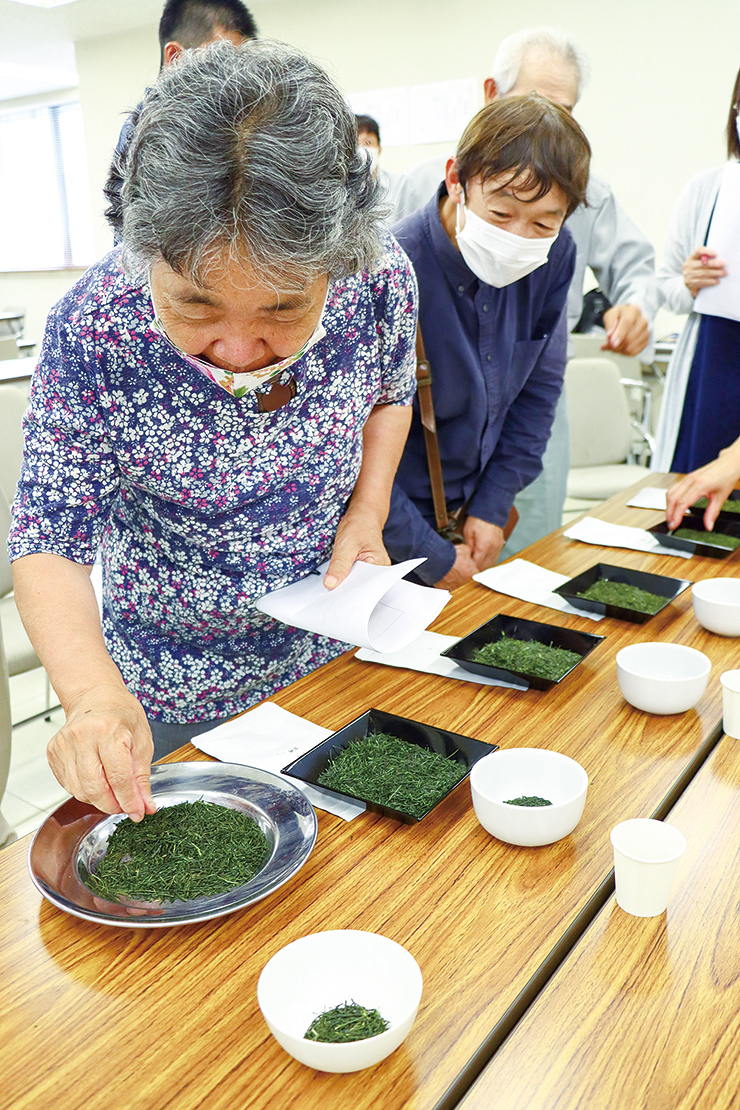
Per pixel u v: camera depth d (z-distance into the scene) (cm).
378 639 118
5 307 1052
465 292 186
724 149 531
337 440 125
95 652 102
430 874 92
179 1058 71
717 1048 71
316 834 92
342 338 119
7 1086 69
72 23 769
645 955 81
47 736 283
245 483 119
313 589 129
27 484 112
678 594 156
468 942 83
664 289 288
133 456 113
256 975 80
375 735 117
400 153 662
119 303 102
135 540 131
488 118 162
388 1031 67
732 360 255
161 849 94
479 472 216
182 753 116
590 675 134
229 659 139
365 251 91
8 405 246
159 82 79
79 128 1044
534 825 93
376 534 137
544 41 245
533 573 174
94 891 89
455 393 196
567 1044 71
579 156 160
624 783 107
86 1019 75
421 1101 67
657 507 215
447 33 614
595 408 386
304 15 675
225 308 81
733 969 79
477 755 109
